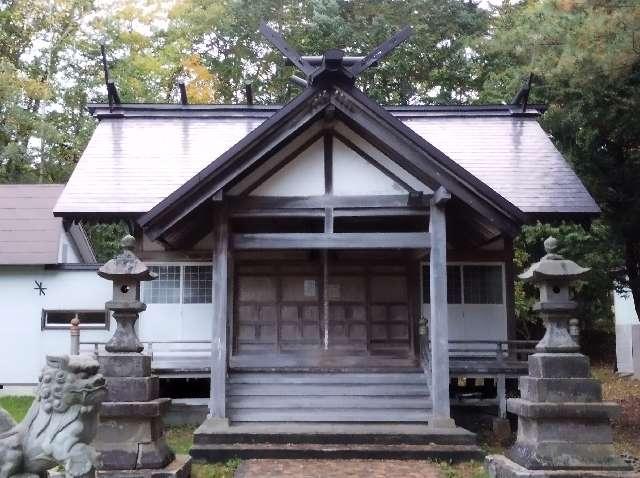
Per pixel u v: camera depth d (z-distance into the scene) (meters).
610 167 13.22
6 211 18.25
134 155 16.09
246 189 11.34
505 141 16.77
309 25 25.95
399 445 9.96
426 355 12.30
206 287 14.16
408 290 13.91
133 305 8.09
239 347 13.66
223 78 28.59
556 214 13.57
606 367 23.98
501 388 12.41
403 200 11.24
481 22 27.33
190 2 27.42
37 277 16.77
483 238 13.36
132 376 7.83
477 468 9.20
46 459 5.03
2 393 16.28
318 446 9.88
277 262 13.98
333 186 11.40
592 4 10.29
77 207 13.91
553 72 10.82
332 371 12.40
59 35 26.77
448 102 26.70
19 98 24.50
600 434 7.50
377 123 10.81
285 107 10.57
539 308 7.98
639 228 13.11
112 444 7.62
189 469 8.34
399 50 26.53
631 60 9.98
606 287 16.31
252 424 10.80
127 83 25.52
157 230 10.55
